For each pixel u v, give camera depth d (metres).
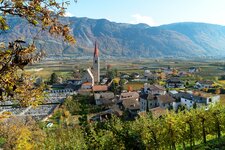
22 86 10.34
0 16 9.48
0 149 45.88
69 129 94.56
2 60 9.59
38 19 10.01
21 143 46.66
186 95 144.38
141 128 52.38
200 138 64.44
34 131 58.34
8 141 45.81
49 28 10.11
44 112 151.50
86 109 146.75
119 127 46.44
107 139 45.12
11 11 9.67
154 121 57.09
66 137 69.94
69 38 10.39
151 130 53.66
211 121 63.91
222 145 60.72
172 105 138.38
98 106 152.62
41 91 11.02
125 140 37.44
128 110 135.62
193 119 62.12
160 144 55.09
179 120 59.78
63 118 124.12
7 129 45.91
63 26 10.24
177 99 149.75
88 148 46.50
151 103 140.75
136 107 139.00
